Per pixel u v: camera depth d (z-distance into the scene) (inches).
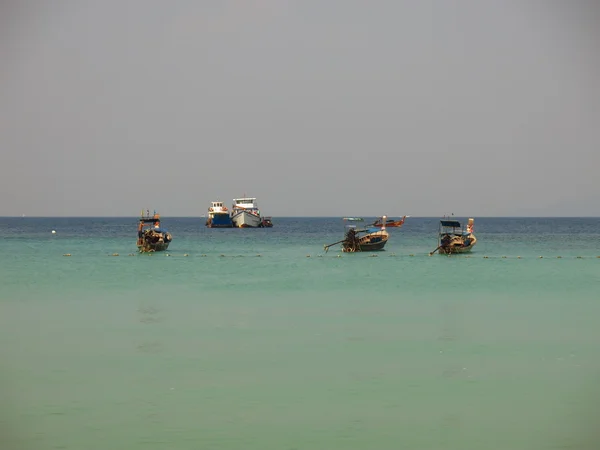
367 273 2276.1
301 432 721.0
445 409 789.9
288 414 770.2
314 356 1023.6
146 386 871.7
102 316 1364.4
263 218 7864.2
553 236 5497.1
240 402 811.4
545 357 1017.5
